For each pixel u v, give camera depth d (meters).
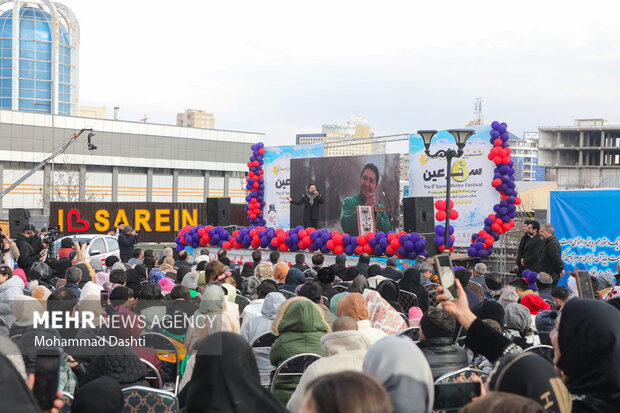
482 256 18.80
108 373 4.10
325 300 9.09
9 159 67.12
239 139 86.56
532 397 2.23
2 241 15.71
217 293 4.50
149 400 4.04
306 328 5.26
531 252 13.76
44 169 69.56
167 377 5.94
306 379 3.94
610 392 2.43
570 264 16.11
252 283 10.59
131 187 77.25
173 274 12.45
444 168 20.33
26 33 91.25
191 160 82.00
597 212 15.76
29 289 9.73
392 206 21.97
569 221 16.09
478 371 4.38
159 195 79.88
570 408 2.29
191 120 188.38
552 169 129.38
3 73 91.19
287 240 21.23
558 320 2.59
